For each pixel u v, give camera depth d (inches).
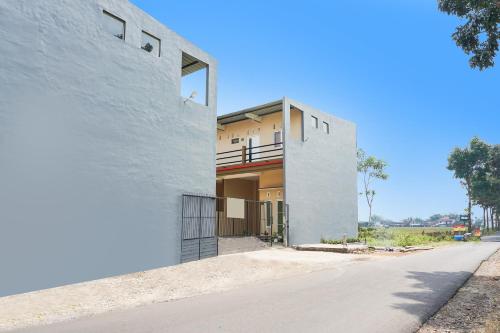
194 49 649.0
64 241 415.8
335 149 1043.3
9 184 371.6
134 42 525.3
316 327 223.9
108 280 442.0
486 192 2374.5
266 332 215.8
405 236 1242.6
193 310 280.8
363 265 532.1
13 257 369.4
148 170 531.5
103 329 234.2
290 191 835.4
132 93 515.8
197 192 620.1
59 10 430.6
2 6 379.2
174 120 586.2
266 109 943.0
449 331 220.1
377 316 248.4
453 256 667.4
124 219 489.1
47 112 409.7
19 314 297.3
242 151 1007.6
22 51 391.9
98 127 465.1
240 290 366.9
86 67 455.5
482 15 521.3
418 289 344.8
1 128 369.1
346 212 1065.5
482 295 322.0
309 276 439.5
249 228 997.2
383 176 1763.0
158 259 533.0
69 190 425.7
